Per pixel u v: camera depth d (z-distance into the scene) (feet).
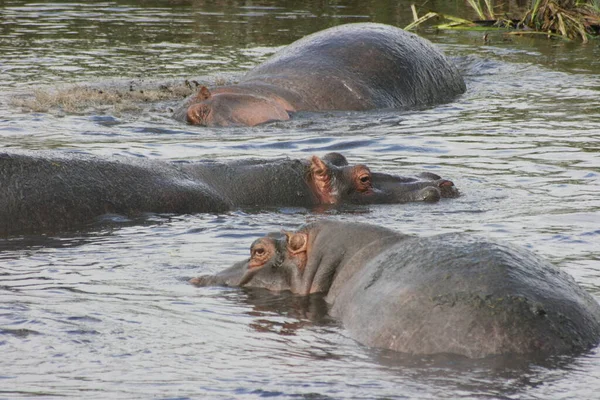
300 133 91.91
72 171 65.82
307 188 70.49
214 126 95.25
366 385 34.78
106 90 107.96
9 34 147.02
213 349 39.17
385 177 72.23
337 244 46.55
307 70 106.22
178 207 66.74
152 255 54.75
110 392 34.53
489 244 41.29
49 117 95.96
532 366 35.68
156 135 90.02
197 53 133.08
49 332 40.78
